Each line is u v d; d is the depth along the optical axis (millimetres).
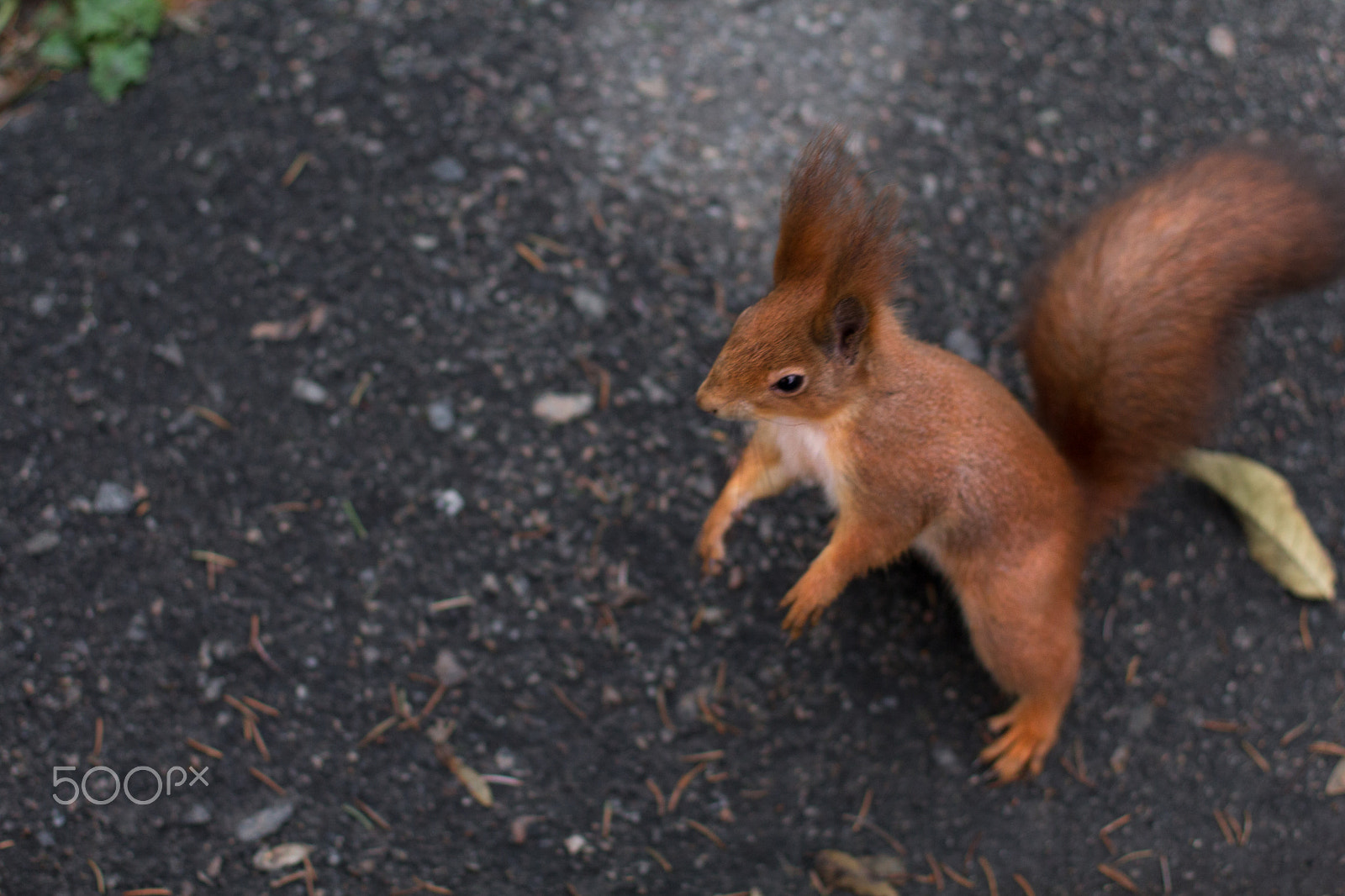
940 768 1832
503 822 1812
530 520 1847
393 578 1836
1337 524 1870
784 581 1849
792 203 1717
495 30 1917
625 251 1884
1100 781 1834
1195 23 1950
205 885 1797
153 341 1857
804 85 1919
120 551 1830
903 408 1744
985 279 1894
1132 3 1951
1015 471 1759
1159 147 1923
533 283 1875
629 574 1843
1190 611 1856
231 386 1854
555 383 1863
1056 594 1781
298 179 1884
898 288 1729
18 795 1800
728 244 1889
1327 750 1839
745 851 1816
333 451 1849
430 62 1907
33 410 1846
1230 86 1938
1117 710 1843
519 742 1822
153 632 1822
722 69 1919
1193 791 1833
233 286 1866
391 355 1862
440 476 1849
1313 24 1957
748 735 1831
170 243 1871
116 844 1798
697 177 1898
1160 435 1794
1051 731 1817
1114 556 1861
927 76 1927
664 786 1822
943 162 1910
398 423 1854
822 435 1753
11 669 1814
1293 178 1779
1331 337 1897
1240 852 1825
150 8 1904
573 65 1914
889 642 1844
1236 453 1877
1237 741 1840
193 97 1896
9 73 1901
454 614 1834
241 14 1914
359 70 1904
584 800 1818
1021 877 1819
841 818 1823
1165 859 1824
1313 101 1939
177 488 1840
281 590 1831
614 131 1903
